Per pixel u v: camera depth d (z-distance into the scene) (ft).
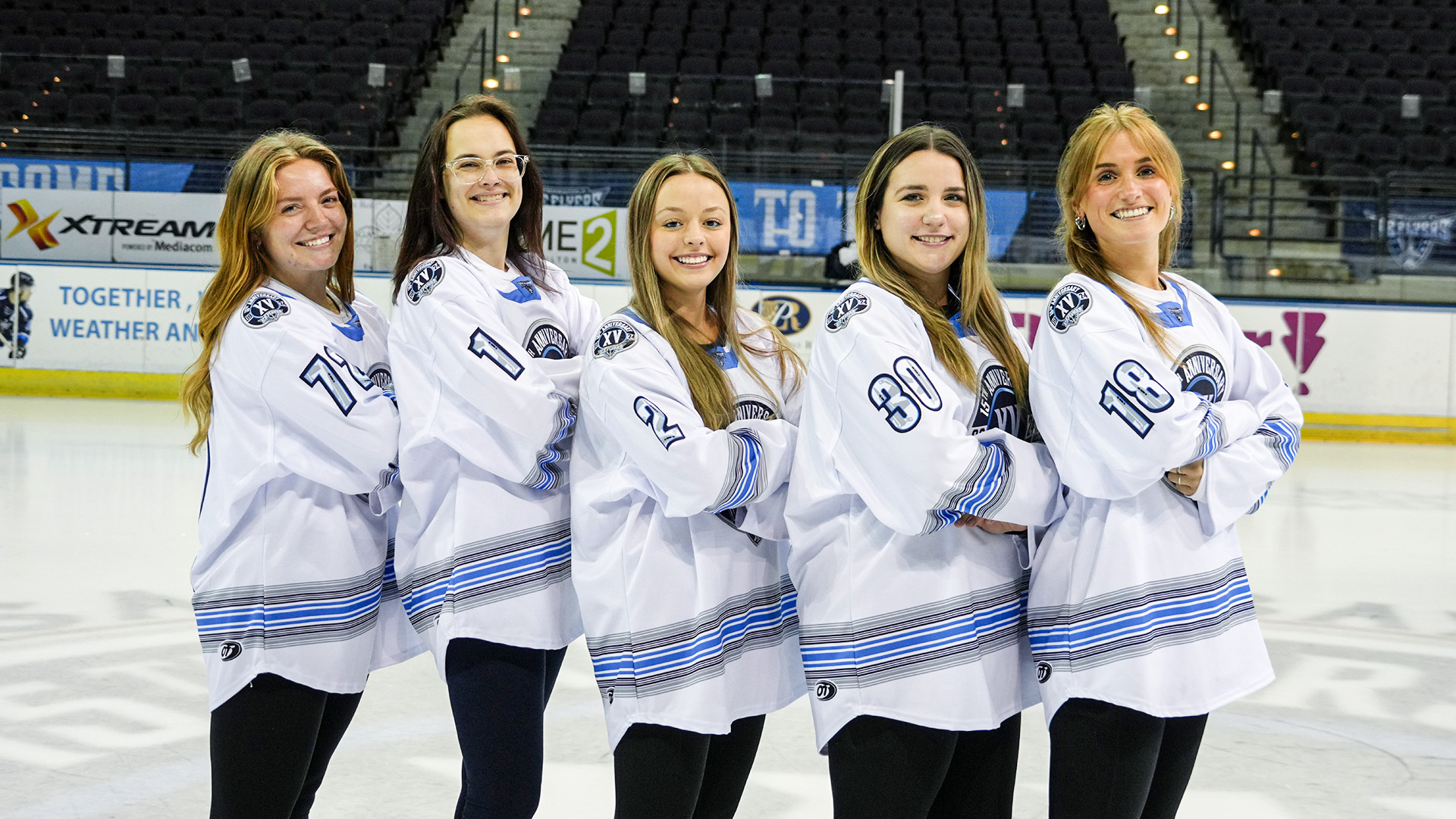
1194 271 45.75
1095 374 7.39
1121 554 7.48
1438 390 45.01
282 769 8.25
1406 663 15.93
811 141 43.96
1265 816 10.79
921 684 7.49
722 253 8.27
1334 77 54.39
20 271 45.27
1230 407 7.66
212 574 8.34
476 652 8.30
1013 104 46.83
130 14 57.00
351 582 8.50
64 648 15.39
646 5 58.08
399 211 43.55
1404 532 26.17
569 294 9.51
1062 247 8.25
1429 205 45.27
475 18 58.75
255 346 8.19
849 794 7.67
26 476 28.17
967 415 7.79
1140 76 57.41
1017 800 11.18
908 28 58.08
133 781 11.07
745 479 7.65
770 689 8.30
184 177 45.03
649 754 7.88
